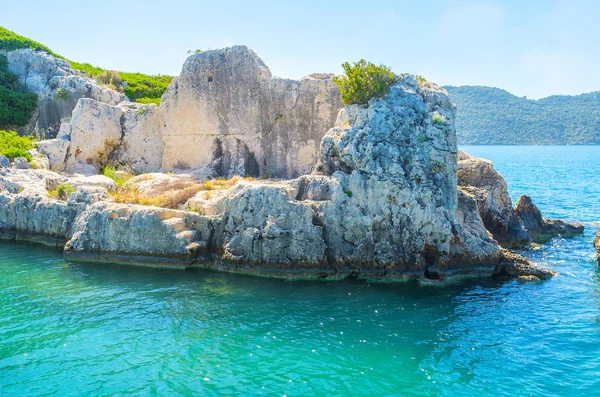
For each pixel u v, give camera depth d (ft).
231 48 103.50
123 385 45.03
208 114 106.22
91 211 80.74
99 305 61.87
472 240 74.28
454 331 55.62
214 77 104.83
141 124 117.08
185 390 44.37
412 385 45.39
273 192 74.08
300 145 102.17
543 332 55.26
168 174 100.89
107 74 151.23
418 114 79.30
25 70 145.48
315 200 75.46
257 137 104.06
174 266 75.82
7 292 65.82
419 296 65.67
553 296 65.72
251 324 56.95
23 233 91.35
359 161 75.66
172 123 109.50
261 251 72.49
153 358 49.57
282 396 43.65
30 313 59.41
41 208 89.51
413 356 50.29
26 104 133.80
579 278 72.84
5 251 84.33
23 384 45.01
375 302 63.46
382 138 77.25
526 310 61.11
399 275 72.23
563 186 200.54
